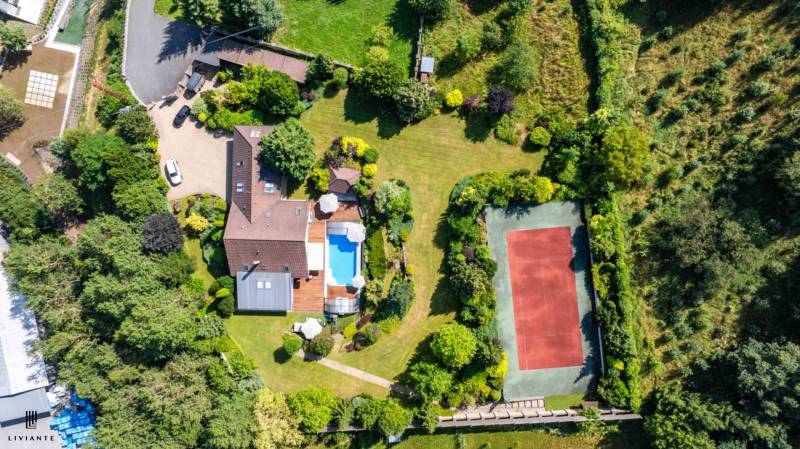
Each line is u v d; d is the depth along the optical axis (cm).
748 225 4847
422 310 5334
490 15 5266
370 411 5106
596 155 5003
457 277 5091
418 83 5128
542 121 5216
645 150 4812
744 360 4738
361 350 5372
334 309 5284
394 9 5344
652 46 5088
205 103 5388
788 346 4641
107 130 5544
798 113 4784
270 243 5081
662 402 4978
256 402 5091
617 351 5009
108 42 5591
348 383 5391
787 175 4641
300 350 5403
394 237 5297
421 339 5334
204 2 4994
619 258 5019
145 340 4731
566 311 5272
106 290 4722
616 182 5047
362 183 5309
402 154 5384
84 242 4872
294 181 5397
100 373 4991
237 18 5178
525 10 5162
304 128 5328
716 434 4803
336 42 5400
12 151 5638
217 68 5481
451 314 5309
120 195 5084
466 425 5169
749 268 4841
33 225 5372
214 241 5381
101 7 5634
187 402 4850
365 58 5328
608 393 5106
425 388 5056
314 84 5375
